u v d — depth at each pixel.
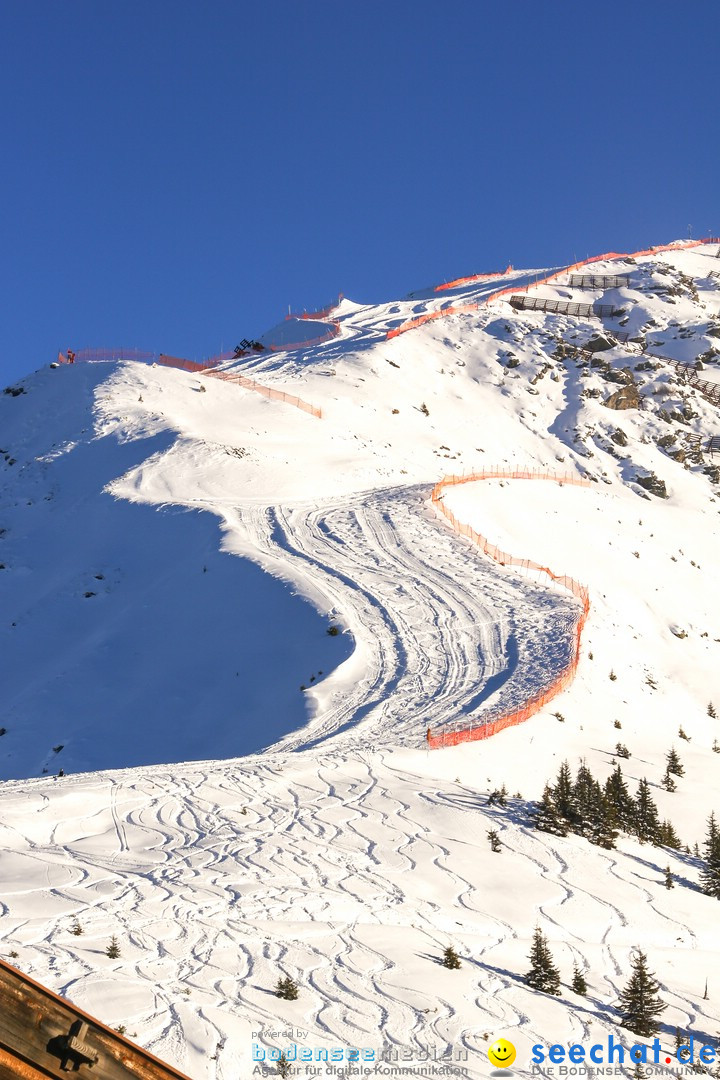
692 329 135.88
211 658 47.72
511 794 30.25
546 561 67.81
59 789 25.86
